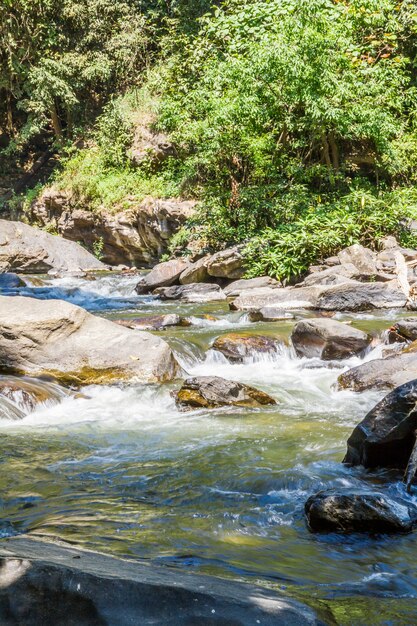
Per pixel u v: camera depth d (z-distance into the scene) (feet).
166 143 71.77
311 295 41.96
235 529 12.51
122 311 43.04
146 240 67.87
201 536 12.10
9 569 7.41
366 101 55.47
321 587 9.98
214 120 55.77
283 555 11.28
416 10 64.03
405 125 61.31
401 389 15.80
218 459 17.12
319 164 57.98
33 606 7.04
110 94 87.71
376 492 13.15
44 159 100.07
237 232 56.59
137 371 26.55
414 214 52.03
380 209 53.36
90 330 27.55
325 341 30.37
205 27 64.64
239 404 23.40
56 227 81.10
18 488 15.12
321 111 54.60
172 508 13.71
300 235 50.21
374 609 9.18
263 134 58.90
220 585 7.94
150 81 78.02
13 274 55.67
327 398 24.44
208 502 14.06
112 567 8.09
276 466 16.37
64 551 8.84
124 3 86.79
